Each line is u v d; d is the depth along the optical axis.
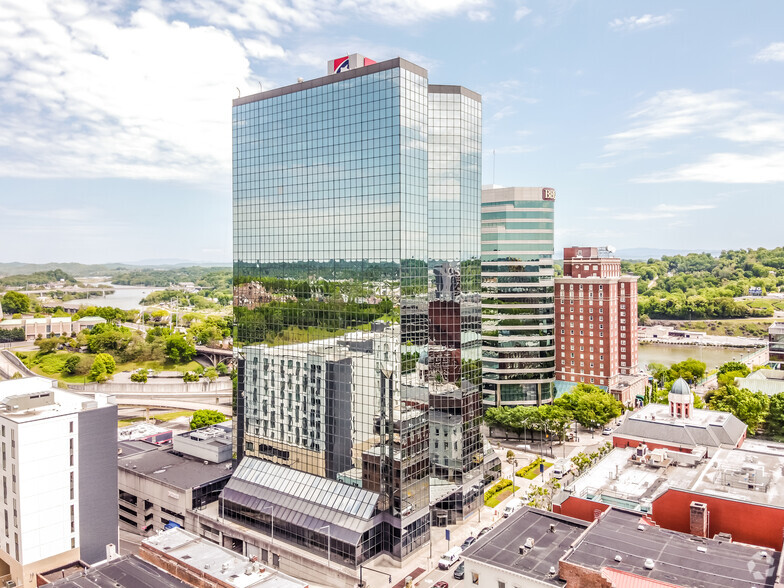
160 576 83.56
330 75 120.44
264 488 125.62
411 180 112.50
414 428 113.00
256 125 136.75
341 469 117.75
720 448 120.62
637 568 73.56
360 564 106.06
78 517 105.62
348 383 116.94
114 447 110.56
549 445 181.38
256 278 136.62
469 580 82.69
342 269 118.75
